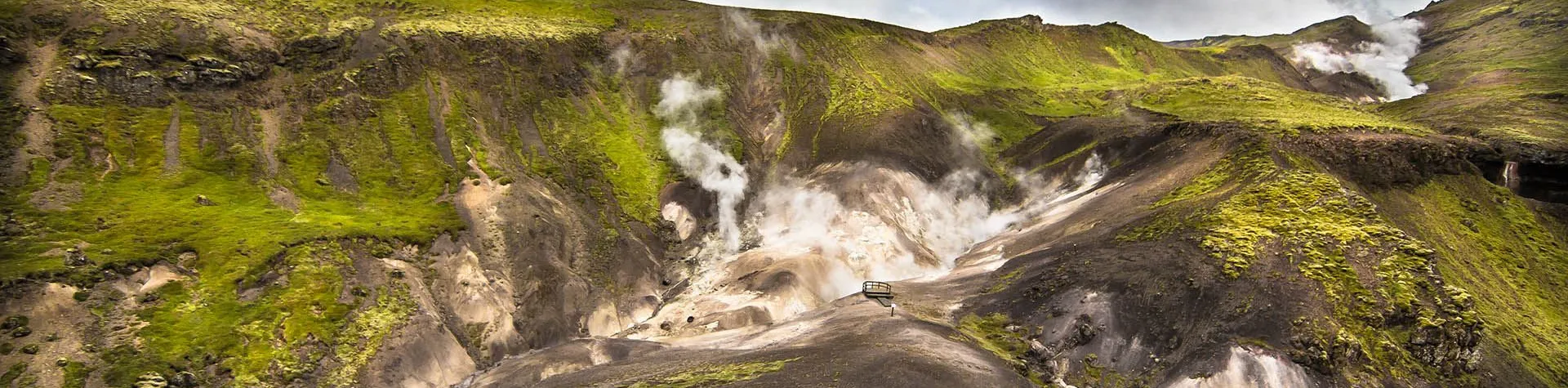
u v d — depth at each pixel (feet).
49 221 219.20
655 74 394.32
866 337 185.57
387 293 221.66
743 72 418.10
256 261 216.74
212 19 325.01
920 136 363.15
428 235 248.32
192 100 287.28
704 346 209.46
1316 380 174.50
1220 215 233.14
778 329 216.13
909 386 151.02
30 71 275.39
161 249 214.69
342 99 307.17
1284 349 178.70
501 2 431.02
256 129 285.84
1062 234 264.93
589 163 324.39
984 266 260.83
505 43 367.04
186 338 191.01
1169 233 228.63
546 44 379.76
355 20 363.15
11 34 283.38
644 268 273.13
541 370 197.77
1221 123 326.24
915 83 448.24
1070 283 215.10
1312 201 238.89
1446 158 297.74
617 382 175.11
